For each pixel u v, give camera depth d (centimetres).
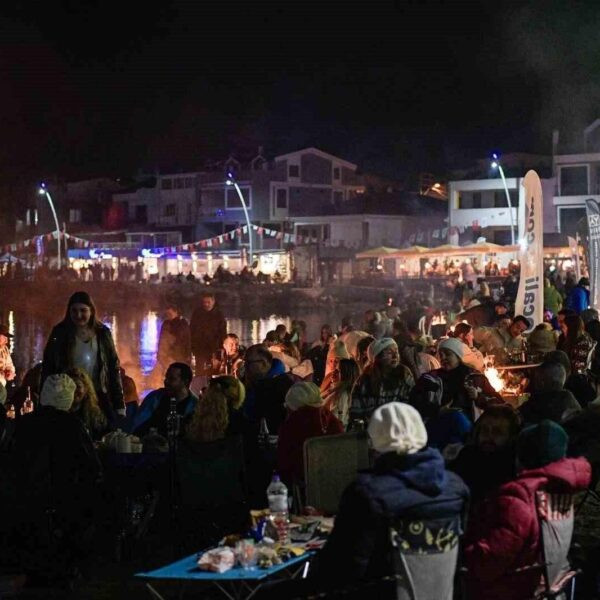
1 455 735
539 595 525
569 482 526
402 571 481
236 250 8244
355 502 481
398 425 489
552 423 544
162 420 955
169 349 1898
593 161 7375
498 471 661
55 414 741
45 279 7469
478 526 522
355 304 5959
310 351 1591
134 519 851
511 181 7562
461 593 532
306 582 495
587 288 2092
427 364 1251
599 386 1277
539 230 1628
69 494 738
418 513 482
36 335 4291
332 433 795
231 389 886
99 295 7075
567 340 1341
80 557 764
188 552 759
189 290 6569
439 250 5112
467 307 2528
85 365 984
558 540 529
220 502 753
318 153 9025
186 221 9406
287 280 6969
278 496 611
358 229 8238
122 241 9469
